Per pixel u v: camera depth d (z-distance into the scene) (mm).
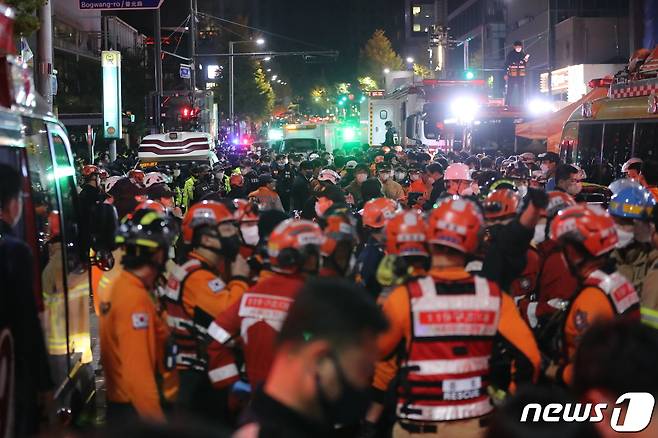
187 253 7102
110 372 6191
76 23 58062
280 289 5898
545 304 7402
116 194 14375
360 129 54781
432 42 67688
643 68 18594
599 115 20453
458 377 5434
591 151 20797
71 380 7918
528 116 35750
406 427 5461
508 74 40719
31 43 22156
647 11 54250
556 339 6203
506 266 6957
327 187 10281
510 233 6914
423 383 5422
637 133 18312
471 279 5555
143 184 16953
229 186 25031
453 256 5547
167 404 6359
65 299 7816
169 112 38281
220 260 6902
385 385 5586
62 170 8344
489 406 5531
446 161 25141
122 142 52156
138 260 6105
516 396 2703
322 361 2811
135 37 77125
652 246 7441
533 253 7656
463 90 40406
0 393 5312
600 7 69438
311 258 5922
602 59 66062
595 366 2705
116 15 72938
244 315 5922
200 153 30484
